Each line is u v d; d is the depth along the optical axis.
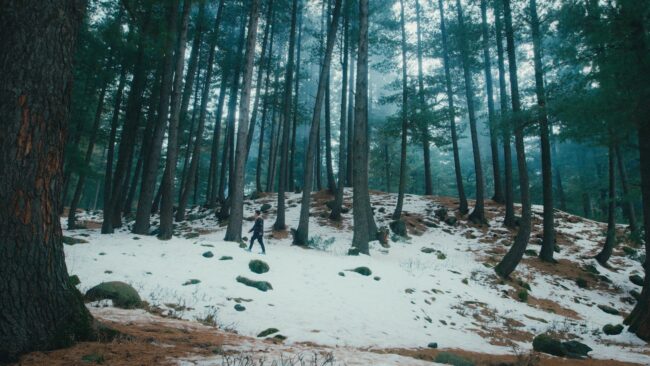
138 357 3.62
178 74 16.05
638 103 8.84
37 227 3.58
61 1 3.84
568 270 17.25
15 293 3.40
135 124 22.45
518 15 15.45
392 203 26.69
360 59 16.80
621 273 17.59
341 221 22.78
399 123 22.75
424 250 18.20
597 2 9.77
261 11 27.80
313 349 5.07
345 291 10.31
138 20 11.48
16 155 3.46
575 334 10.45
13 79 3.50
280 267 11.39
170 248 11.90
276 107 31.30
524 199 15.51
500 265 15.70
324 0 30.53
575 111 9.91
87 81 19.14
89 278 8.09
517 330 10.38
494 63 23.72
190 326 5.87
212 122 38.75
